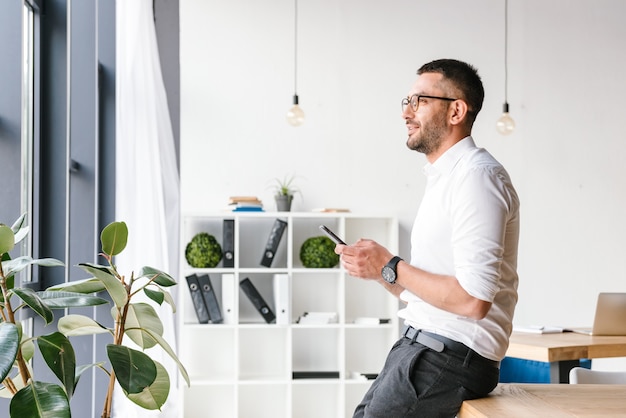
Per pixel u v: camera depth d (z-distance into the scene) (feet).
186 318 17.47
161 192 16.55
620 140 19.13
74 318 7.20
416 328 7.76
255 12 18.11
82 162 14.14
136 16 15.61
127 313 7.44
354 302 18.15
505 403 7.30
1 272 6.09
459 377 7.40
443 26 18.66
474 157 7.55
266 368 17.69
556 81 18.99
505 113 17.24
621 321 13.25
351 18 18.39
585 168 19.01
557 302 18.79
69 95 12.64
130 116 15.56
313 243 17.30
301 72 18.21
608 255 18.97
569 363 12.26
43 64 12.60
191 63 17.89
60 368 6.04
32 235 12.51
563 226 18.88
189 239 17.72
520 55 18.92
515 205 7.49
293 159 18.12
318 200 18.19
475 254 7.07
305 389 17.54
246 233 17.89
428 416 7.50
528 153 18.86
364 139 18.35
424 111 7.93
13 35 8.98
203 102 17.89
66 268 12.52
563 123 18.98
